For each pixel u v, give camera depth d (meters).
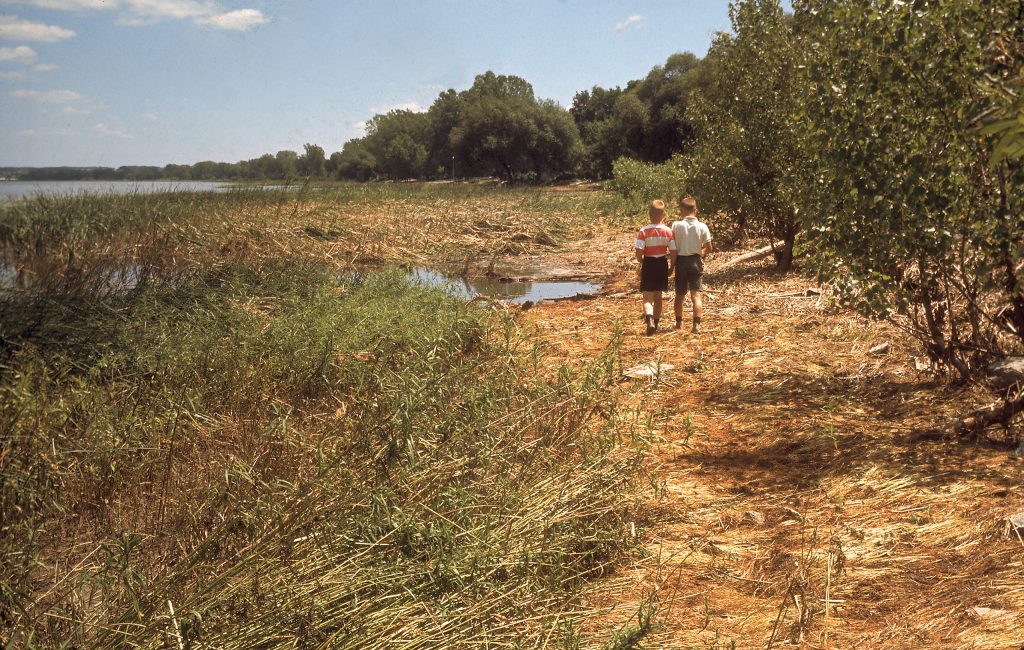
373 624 2.88
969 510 4.19
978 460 4.88
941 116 5.27
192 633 2.72
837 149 5.60
